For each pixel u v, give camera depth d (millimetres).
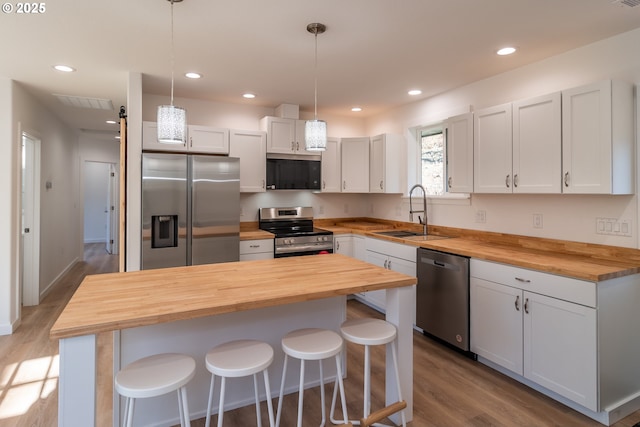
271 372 2303
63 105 4398
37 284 4297
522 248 2967
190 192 3516
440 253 3078
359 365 2807
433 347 3127
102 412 2188
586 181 2357
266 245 3959
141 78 3277
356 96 4012
